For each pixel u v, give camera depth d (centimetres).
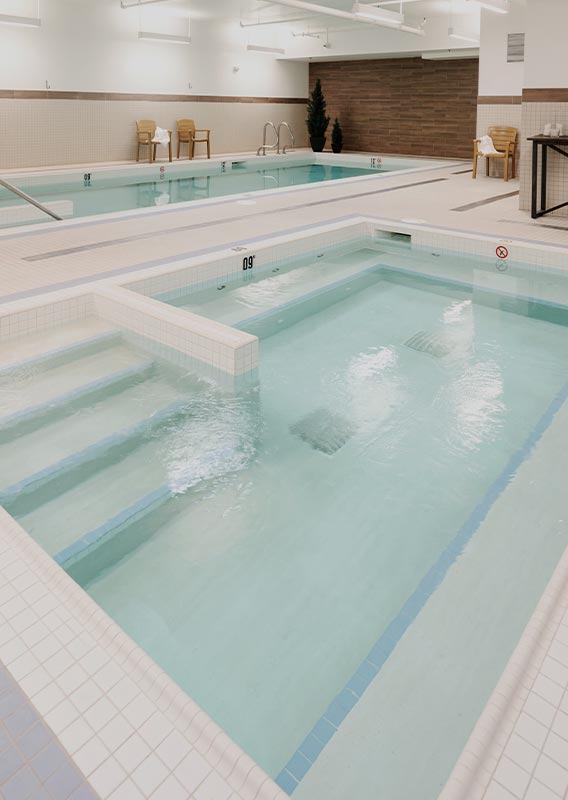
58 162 1117
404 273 564
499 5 862
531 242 557
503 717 135
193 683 176
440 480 273
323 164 1423
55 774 121
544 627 160
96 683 140
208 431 313
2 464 282
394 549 231
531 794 119
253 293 512
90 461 286
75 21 1076
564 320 457
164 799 117
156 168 1149
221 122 1362
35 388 344
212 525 246
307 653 186
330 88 1494
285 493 266
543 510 251
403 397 349
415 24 1174
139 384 356
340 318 465
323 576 218
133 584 215
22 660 145
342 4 1052
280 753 155
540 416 325
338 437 309
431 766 151
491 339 426
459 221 648
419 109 1355
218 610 203
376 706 168
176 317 379
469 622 196
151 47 1195
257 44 1380
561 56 638
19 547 185
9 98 1030
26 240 561
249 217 670
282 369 381
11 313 382
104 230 603
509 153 963
